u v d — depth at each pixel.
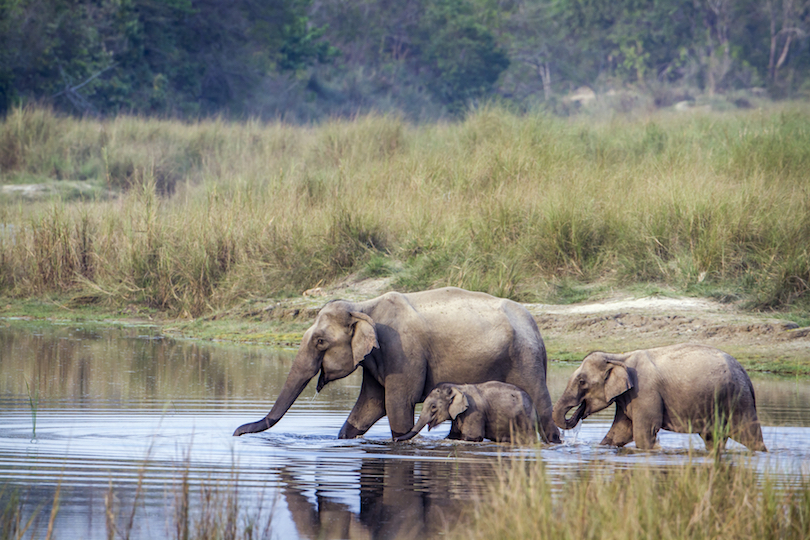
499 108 24.59
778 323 14.03
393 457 7.93
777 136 21.05
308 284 17.39
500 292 15.82
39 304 18.14
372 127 25.41
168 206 21.03
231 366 12.59
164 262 18.00
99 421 9.08
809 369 12.29
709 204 16.70
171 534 5.69
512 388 8.62
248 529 5.54
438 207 18.42
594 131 24.28
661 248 16.73
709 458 7.14
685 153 20.72
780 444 8.38
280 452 8.07
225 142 28.97
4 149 28.97
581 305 15.59
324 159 24.61
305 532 5.78
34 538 5.60
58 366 12.27
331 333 8.66
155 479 6.98
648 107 31.30
